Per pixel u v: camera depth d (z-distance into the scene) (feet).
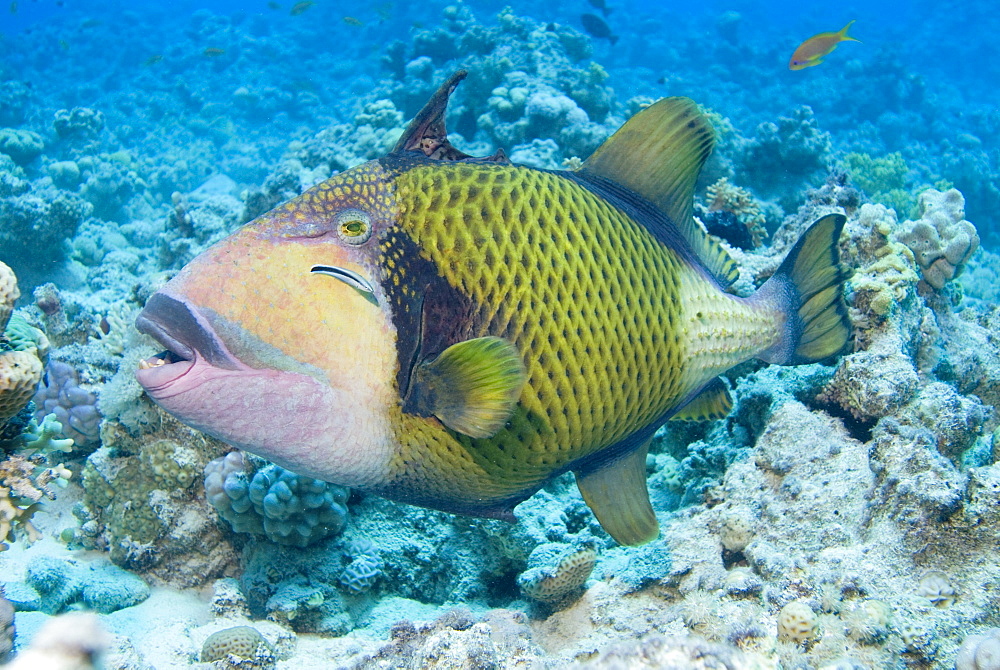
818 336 3.65
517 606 4.20
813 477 3.91
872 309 4.33
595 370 3.02
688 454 4.77
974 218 18.35
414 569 4.32
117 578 4.18
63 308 6.62
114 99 27.20
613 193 3.19
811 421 4.11
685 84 29.73
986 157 23.68
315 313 2.69
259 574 4.11
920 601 3.09
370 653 3.25
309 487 4.02
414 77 16.72
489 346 2.76
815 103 28.96
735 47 35.91
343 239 2.74
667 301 3.18
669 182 3.28
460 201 2.85
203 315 2.64
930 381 4.48
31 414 3.16
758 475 4.05
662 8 44.50
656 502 4.81
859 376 4.12
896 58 29.84
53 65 34.78
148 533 4.30
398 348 2.77
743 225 7.70
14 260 10.76
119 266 11.48
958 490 3.23
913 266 4.82
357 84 28.73
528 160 11.22
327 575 4.10
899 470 3.45
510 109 12.44
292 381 2.70
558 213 2.97
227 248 2.69
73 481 5.07
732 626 2.99
